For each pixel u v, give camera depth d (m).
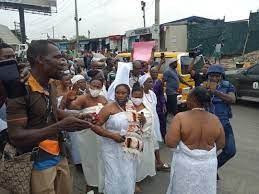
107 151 3.97
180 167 3.29
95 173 4.68
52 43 2.32
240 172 5.58
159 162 5.62
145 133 4.71
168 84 7.91
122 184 3.96
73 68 10.20
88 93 4.95
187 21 27.89
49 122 2.32
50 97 2.34
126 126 3.94
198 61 10.19
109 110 3.95
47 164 2.38
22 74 2.12
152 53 8.81
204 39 24.52
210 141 3.28
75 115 2.41
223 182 5.16
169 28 25.39
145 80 5.43
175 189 3.36
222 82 4.56
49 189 2.40
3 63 2.09
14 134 2.09
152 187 4.94
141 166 4.73
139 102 4.68
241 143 7.25
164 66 9.80
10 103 2.09
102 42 33.78
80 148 4.66
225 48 23.73
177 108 8.45
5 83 2.06
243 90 11.97
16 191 2.31
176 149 3.35
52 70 2.27
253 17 22.50
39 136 2.07
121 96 3.98
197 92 3.30
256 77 11.56
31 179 2.36
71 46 34.97
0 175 2.34
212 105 4.44
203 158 3.24
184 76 9.47
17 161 2.28
